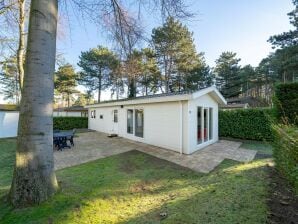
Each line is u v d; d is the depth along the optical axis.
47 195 4.26
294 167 2.95
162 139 10.92
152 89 27.70
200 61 27.20
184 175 6.45
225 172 5.73
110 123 17.14
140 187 5.44
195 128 10.12
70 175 6.28
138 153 9.59
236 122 13.58
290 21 22.03
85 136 15.72
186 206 3.76
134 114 13.55
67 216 3.81
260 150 10.16
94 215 3.93
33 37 4.17
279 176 4.35
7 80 29.28
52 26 4.38
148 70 22.89
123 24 6.39
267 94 36.34
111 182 5.68
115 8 6.27
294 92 6.80
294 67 21.61
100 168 7.17
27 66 4.18
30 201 4.09
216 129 12.82
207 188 4.59
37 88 4.16
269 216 2.84
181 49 23.03
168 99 10.08
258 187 3.86
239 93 35.84
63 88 34.78
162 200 4.55
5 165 7.80
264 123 12.41
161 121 11.01
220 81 35.53
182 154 9.39
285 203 3.12
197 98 10.35
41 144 4.22
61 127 20.25
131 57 6.91
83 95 37.19
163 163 7.87
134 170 6.95
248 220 2.84
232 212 3.15
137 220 3.62
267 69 33.62
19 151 4.17
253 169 5.36
